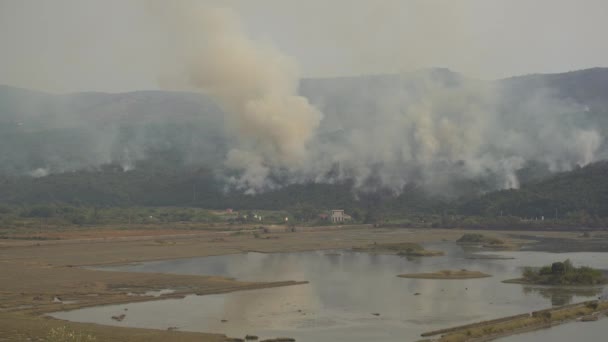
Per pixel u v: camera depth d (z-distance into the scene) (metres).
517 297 106.88
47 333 76.81
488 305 99.75
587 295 108.56
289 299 105.12
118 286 118.44
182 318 90.25
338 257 179.25
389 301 103.06
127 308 97.62
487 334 81.56
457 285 120.06
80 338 73.56
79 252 181.38
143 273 136.38
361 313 93.50
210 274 137.75
